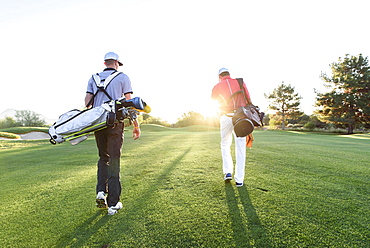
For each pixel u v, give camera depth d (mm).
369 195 2199
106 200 2113
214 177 2963
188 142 8125
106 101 2152
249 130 2498
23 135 21000
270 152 4973
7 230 1736
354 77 31781
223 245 1432
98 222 1808
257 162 3820
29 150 7391
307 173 3064
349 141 8852
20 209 2129
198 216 1817
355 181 2668
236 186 2547
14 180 3285
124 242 1514
